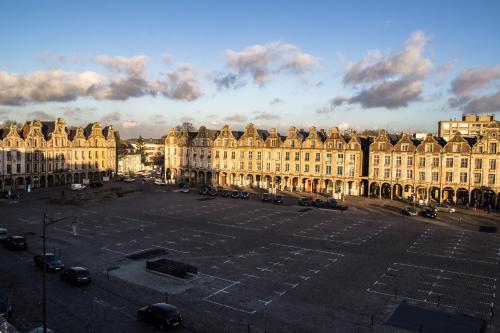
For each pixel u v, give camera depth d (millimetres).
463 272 47875
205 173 138000
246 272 47188
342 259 52625
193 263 50438
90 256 52875
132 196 107938
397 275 46594
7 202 95438
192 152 140500
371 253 55500
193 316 35469
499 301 39438
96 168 142625
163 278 44812
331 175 115500
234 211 87062
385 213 86688
